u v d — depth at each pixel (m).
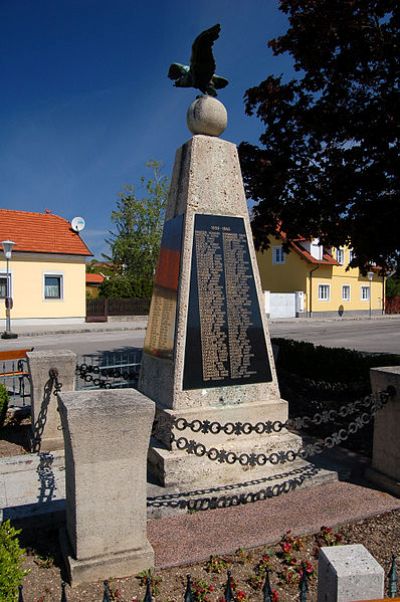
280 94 9.05
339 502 4.43
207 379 5.08
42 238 25.12
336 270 35.38
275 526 3.96
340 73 8.40
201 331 5.11
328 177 8.97
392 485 4.65
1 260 23.69
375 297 39.06
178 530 3.89
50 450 5.76
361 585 2.12
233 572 3.37
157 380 5.36
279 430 4.81
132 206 40.28
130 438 3.23
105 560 3.22
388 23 7.88
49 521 3.93
